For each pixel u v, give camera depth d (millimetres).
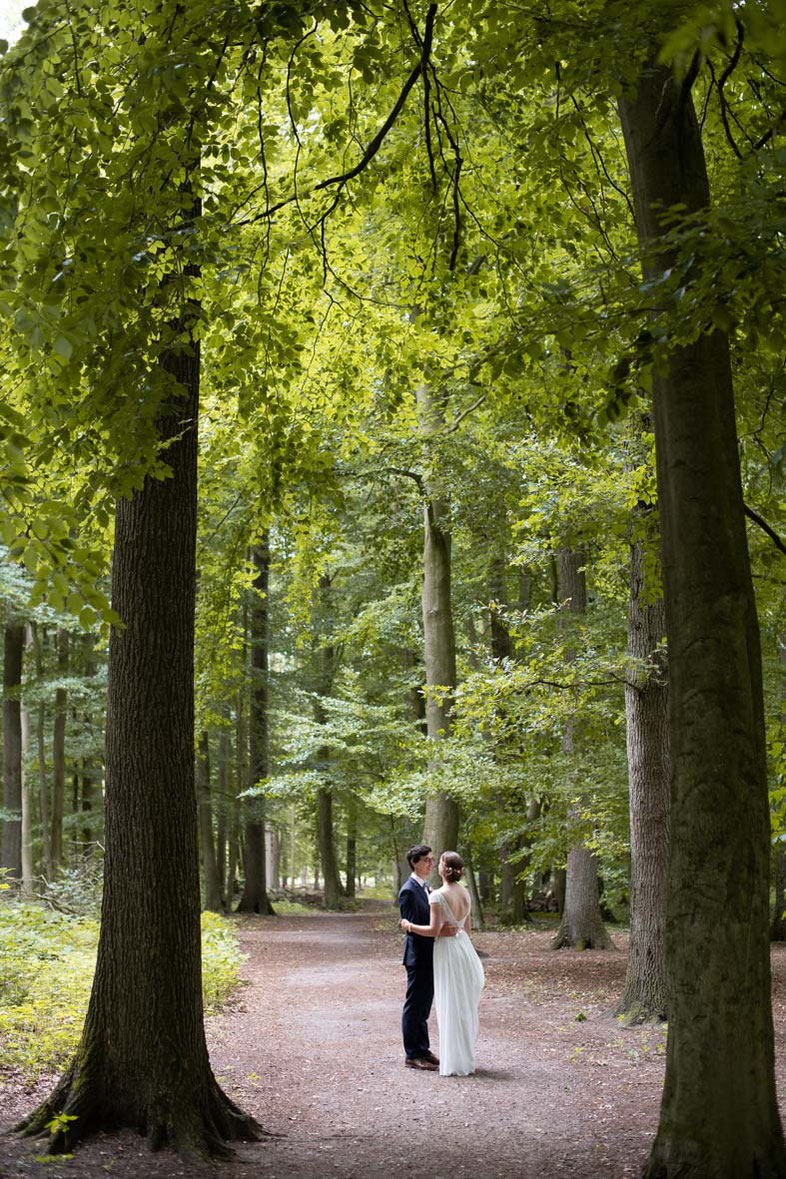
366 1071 7625
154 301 5008
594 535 9539
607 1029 9203
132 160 4578
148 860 5535
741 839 4219
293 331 6531
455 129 6742
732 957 4145
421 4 5789
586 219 7332
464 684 10680
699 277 3729
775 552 7211
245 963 15883
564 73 4977
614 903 22203
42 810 23328
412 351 8211
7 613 21203
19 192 4523
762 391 6148
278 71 7023
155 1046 5367
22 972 9438
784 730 6934
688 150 4801
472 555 17969
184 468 5969
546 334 4449
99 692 22094
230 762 29609
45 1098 5965
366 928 23922
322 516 9125
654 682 9727
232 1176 4875
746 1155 4043
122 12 4848
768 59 4965
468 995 7520
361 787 21891
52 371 4723
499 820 14781
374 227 9305
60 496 7082
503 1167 5180
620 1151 5410
